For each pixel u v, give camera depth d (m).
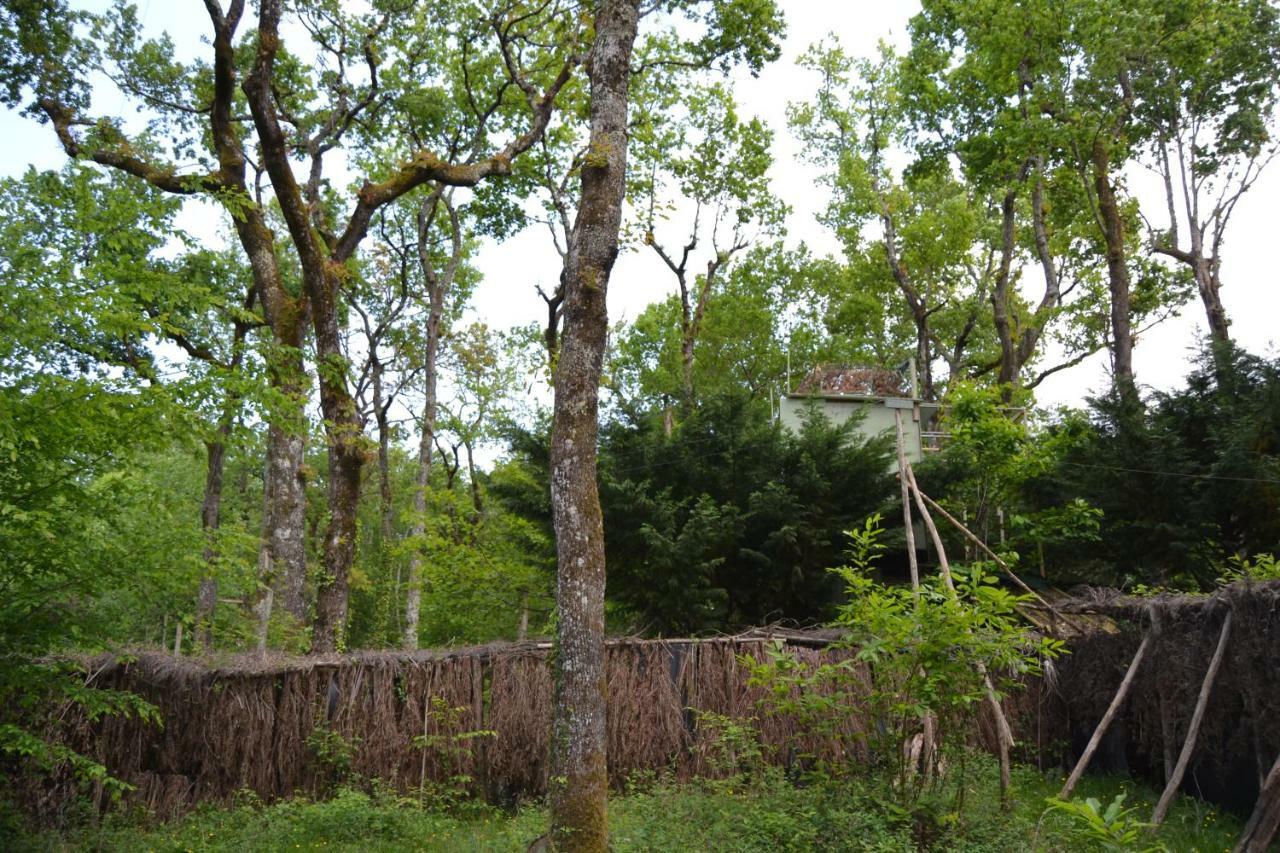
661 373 40.09
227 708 11.79
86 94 17.20
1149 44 22.53
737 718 12.44
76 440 8.00
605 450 19.25
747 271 34.28
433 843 10.08
